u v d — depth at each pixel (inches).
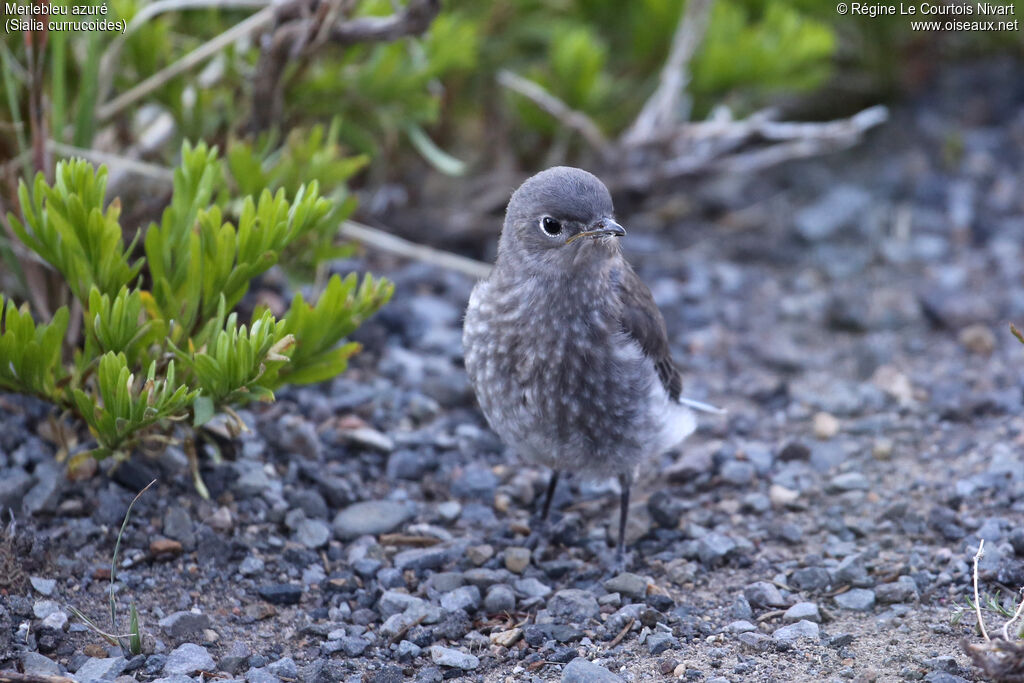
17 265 414.3
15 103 411.5
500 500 421.7
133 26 460.4
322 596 355.6
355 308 378.3
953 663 311.0
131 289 455.5
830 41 633.0
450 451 449.1
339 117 470.9
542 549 387.9
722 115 639.8
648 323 370.6
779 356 530.0
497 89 647.8
